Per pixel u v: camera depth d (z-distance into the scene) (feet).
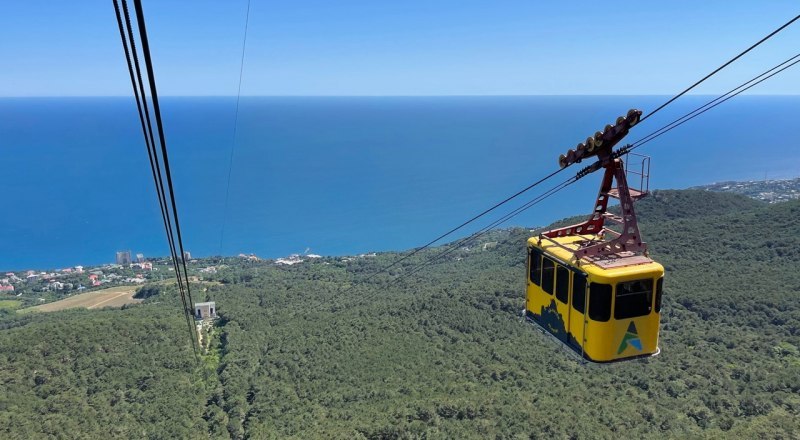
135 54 14.98
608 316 35.19
